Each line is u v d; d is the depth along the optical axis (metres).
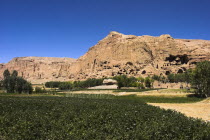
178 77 130.88
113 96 56.97
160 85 126.25
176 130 10.80
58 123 13.23
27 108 21.05
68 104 23.45
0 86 85.56
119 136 9.84
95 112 16.31
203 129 11.28
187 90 67.75
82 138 10.26
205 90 50.94
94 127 12.20
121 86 109.25
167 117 14.13
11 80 75.00
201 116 20.78
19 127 12.27
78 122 13.35
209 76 50.69
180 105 31.41
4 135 11.12
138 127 11.61
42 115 15.91
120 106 21.28
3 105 21.52
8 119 14.27
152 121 12.88
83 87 136.25
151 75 196.75
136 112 16.45
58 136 10.13
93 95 57.16
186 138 10.10
